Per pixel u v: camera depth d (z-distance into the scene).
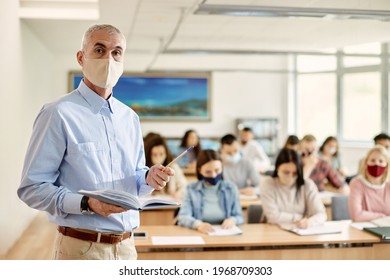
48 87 10.04
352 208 4.08
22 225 6.87
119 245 1.95
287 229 3.71
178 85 11.46
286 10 4.69
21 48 6.75
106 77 1.89
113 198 1.69
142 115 11.39
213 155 3.89
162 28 7.82
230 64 11.65
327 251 3.45
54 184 1.90
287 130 11.77
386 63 9.41
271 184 4.08
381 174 4.09
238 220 3.85
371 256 3.50
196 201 3.89
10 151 5.92
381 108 9.61
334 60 10.79
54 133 1.82
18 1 6.50
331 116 11.02
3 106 5.48
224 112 11.66
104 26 1.91
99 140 1.91
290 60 11.71
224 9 4.65
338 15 4.77
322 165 5.85
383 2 5.00
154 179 1.96
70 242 1.88
